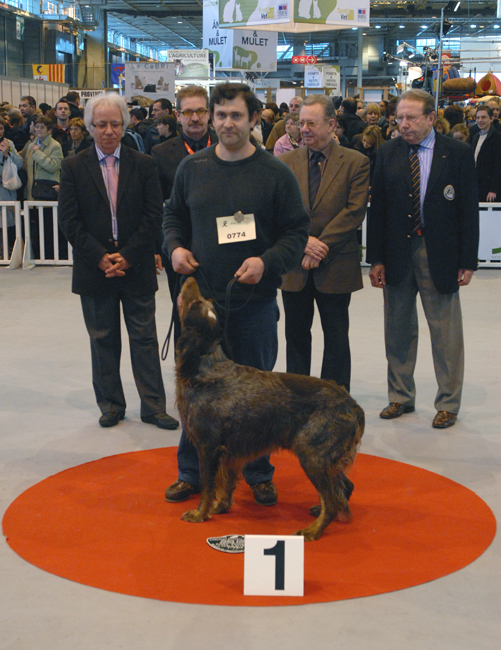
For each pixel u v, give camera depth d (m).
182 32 42.69
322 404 2.78
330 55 41.91
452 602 2.44
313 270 4.20
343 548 2.81
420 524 3.04
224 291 3.09
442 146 4.25
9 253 9.94
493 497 3.34
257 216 3.01
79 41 35.59
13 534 2.91
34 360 5.67
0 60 30.80
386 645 2.19
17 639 2.22
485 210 9.45
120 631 2.26
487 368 5.46
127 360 5.74
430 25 35.59
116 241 4.20
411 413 4.59
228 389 2.81
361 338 6.31
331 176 4.20
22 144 10.30
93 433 4.21
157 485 3.46
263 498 3.24
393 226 4.37
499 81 14.63
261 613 2.35
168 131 8.31
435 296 4.31
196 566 2.66
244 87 2.88
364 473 3.61
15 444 4.01
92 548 2.80
